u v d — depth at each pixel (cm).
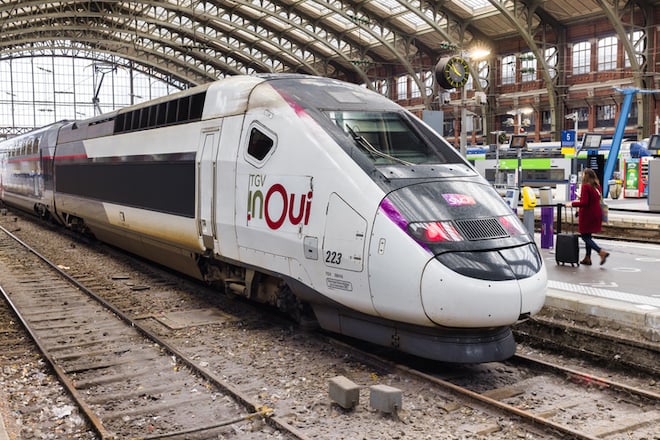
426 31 3969
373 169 630
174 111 994
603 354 698
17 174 2372
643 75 3198
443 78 1527
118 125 1255
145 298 1000
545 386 607
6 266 1328
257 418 521
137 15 4834
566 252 1039
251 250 764
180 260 1023
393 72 4756
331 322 692
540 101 3844
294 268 693
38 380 631
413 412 534
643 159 2828
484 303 554
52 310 922
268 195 725
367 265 599
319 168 659
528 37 3481
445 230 581
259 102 767
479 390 591
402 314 584
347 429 500
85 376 638
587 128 3703
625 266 1042
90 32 5491
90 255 1480
